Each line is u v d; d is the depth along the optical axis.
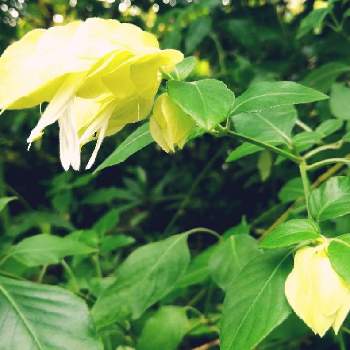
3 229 0.71
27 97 0.22
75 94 0.23
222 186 0.87
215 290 0.53
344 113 0.40
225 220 0.88
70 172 0.72
